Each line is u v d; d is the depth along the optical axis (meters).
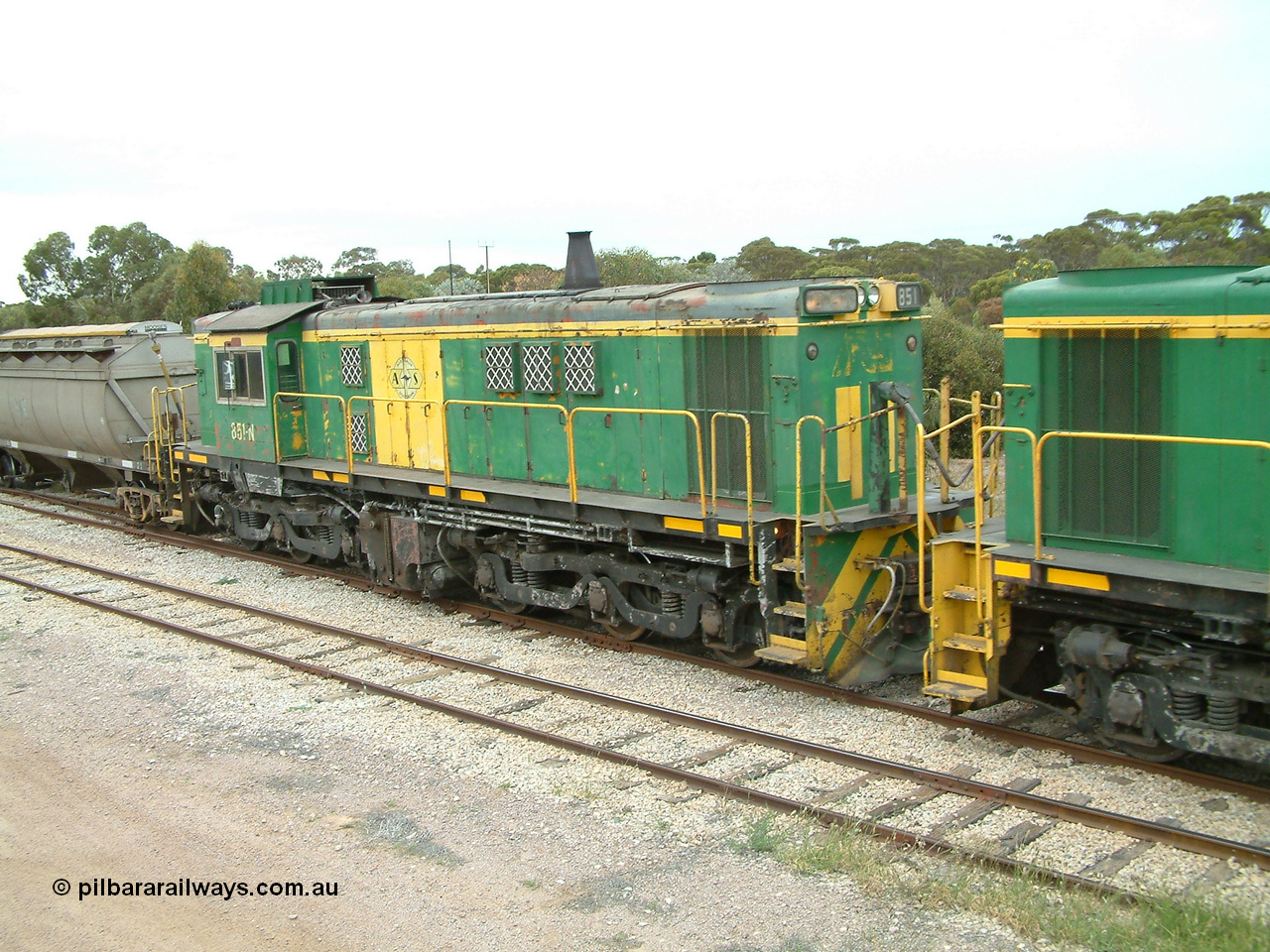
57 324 58.22
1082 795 6.64
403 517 12.53
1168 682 6.62
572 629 11.04
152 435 17.33
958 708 7.86
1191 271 6.68
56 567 14.82
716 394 9.40
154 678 9.86
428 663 10.20
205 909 5.83
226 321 14.97
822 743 7.82
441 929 5.51
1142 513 6.92
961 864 5.85
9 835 6.80
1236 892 5.44
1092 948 4.98
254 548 15.85
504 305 11.37
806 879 5.82
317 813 6.96
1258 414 6.29
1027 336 7.35
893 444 9.18
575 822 6.69
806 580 8.46
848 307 8.76
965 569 7.95
